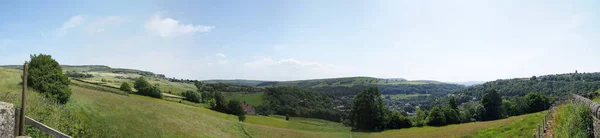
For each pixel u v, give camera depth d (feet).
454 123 267.80
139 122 140.05
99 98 147.33
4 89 92.58
